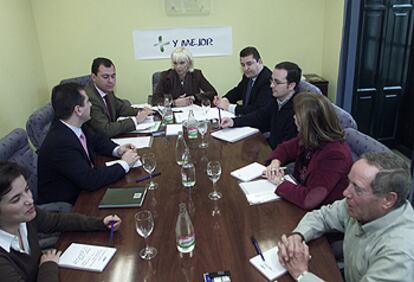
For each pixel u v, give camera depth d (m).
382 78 3.84
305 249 1.25
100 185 1.84
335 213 1.41
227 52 4.39
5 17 3.36
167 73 3.55
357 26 3.58
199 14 4.22
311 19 4.33
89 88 2.70
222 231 1.42
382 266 1.10
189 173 1.82
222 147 2.28
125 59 4.32
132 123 2.67
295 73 2.36
